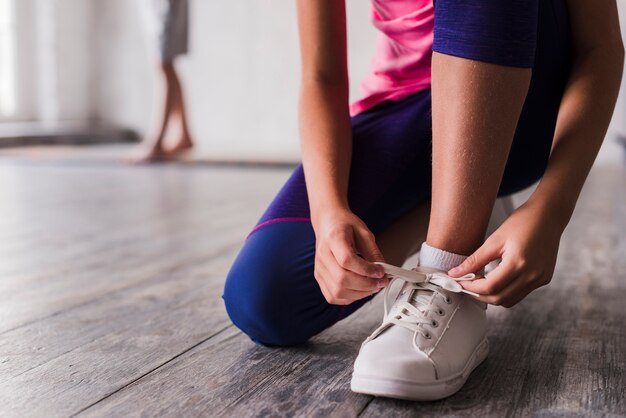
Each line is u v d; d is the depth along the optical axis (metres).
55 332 1.13
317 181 0.93
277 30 5.93
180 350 1.03
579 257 1.74
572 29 0.94
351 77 5.48
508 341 1.08
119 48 6.57
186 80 6.20
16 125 6.01
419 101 1.07
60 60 6.39
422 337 0.84
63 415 0.80
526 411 0.81
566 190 0.84
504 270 0.78
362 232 0.85
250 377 0.92
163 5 4.53
